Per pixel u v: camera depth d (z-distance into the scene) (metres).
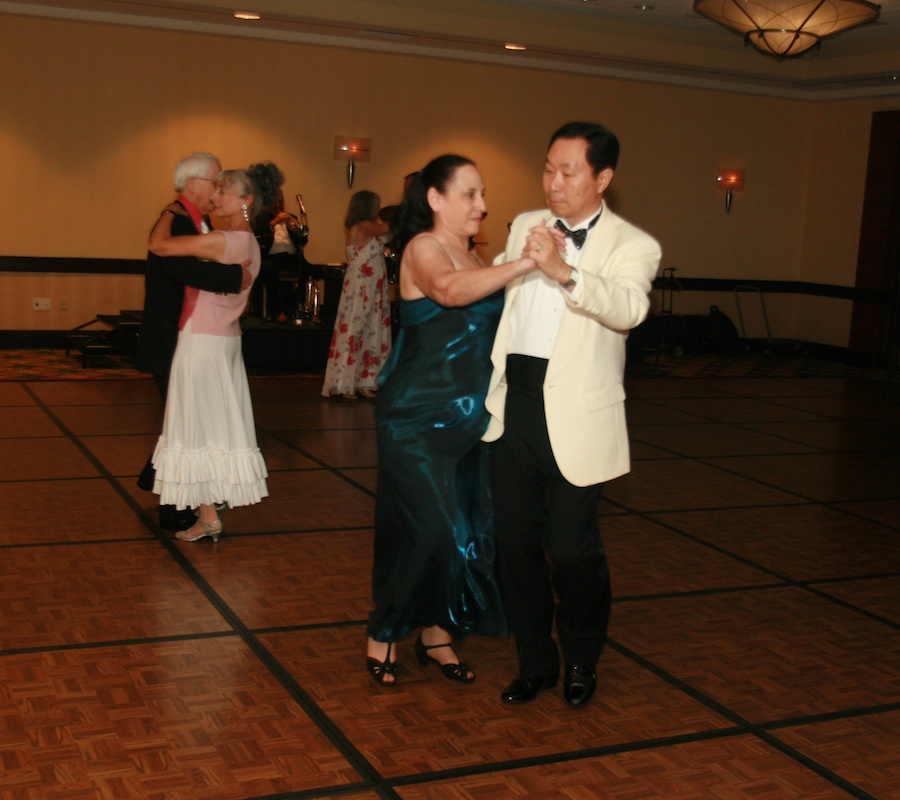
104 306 10.48
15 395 7.70
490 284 2.72
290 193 10.91
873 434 7.98
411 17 9.63
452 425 3.05
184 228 4.22
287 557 4.39
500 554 3.14
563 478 2.96
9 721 2.87
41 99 9.92
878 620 4.00
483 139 11.53
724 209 12.88
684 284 12.87
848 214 12.66
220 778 2.62
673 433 7.61
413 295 3.04
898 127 11.84
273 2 9.27
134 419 7.04
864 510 5.68
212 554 4.38
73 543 4.42
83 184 10.20
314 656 3.42
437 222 3.06
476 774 2.71
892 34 10.20
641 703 3.19
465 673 3.29
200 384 4.21
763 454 7.04
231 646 3.46
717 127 12.64
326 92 10.82
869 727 3.09
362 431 7.07
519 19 9.99
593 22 10.30
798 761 2.86
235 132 10.58
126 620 3.63
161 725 2.89
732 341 12.62
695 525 5.20
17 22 9.73
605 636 3.20
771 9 7.48
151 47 10.16
